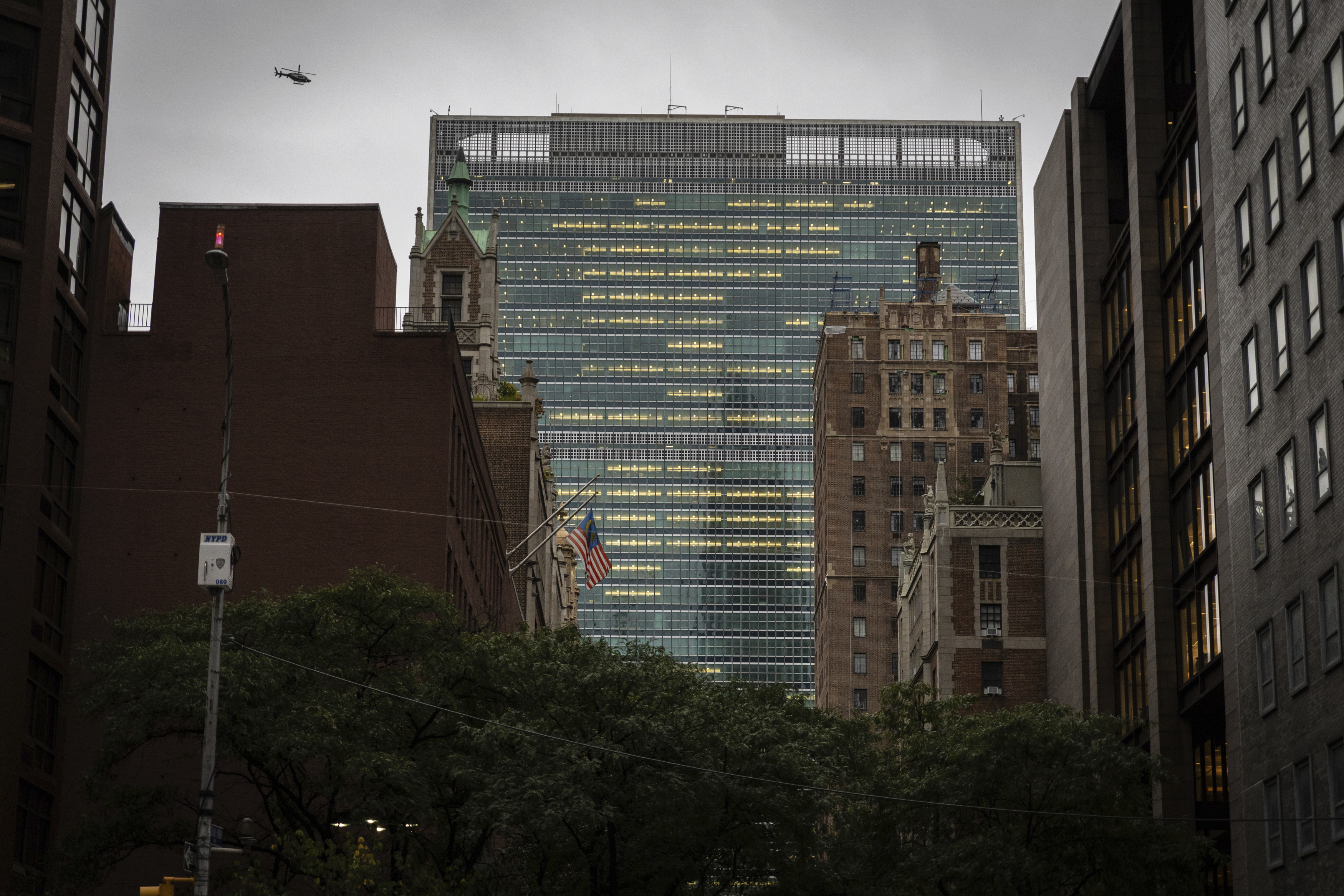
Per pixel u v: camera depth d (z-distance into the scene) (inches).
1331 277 2242.9
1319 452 2263.8
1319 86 2304.4
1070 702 3801.7
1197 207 3083.2
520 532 4778.5
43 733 2581.2
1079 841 2390.5
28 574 2469.2
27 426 2496.3
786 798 2139.5
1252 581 2514.8
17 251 2532.0
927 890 2425.0
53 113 2598.4
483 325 5753.0
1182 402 3137.3
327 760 2123.5
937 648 4237.2
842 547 7829.7
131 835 2169.0
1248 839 2479.1
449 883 2033.7
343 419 2910.9
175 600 2787.9
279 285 2972.4
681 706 2210.9
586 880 2209.6
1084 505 3695.9
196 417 2883.9
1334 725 2174.0
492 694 2233.0
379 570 2292.1
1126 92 3484.3
